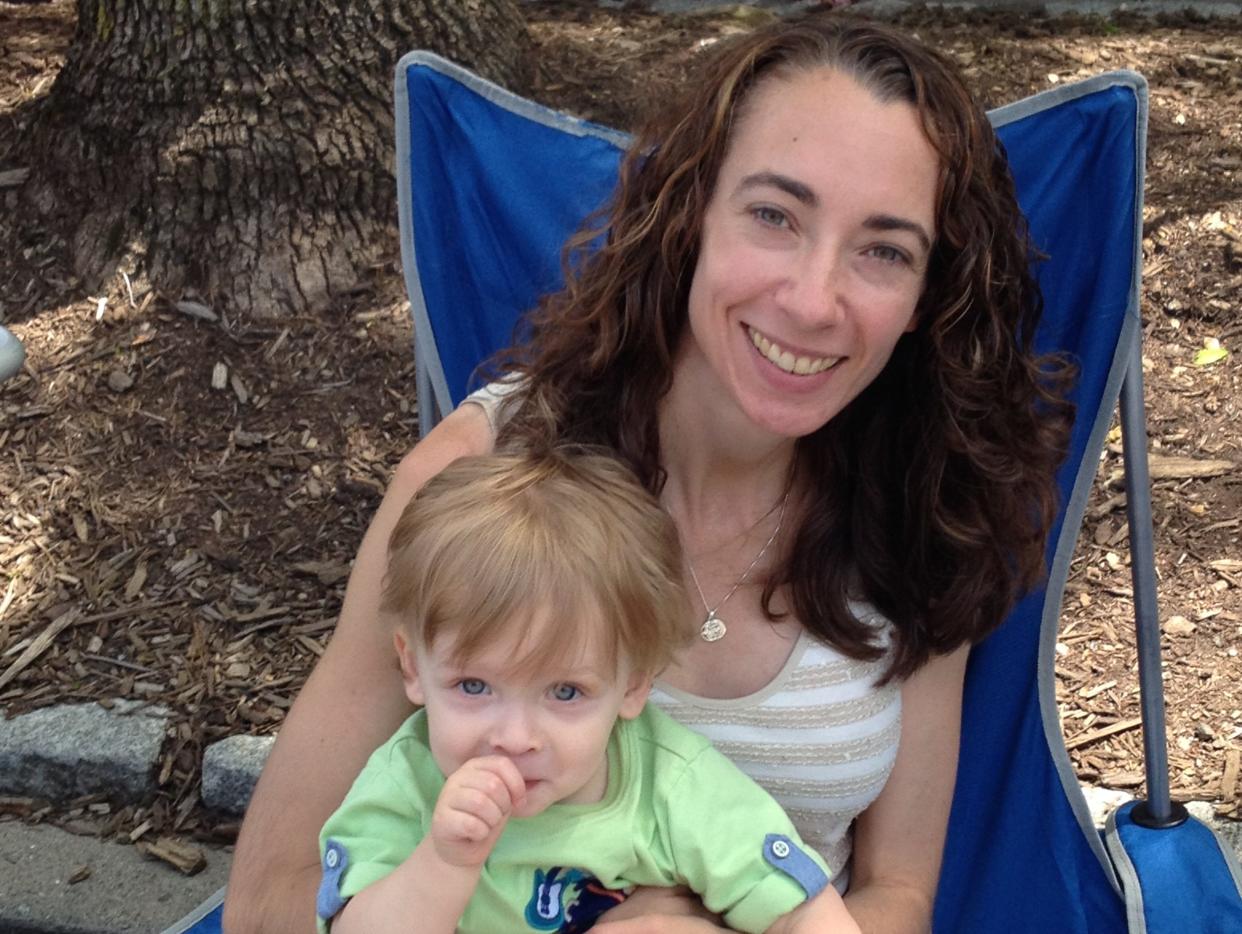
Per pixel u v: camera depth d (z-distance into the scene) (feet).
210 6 6.32
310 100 6.39
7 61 8.18
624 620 2.57
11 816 4.86
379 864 2.60
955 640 3.04
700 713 2.91
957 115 2.64
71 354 6.31
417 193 3.81
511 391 3.15
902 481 2.97
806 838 3.04
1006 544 3.04
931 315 2.86
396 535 2.71
